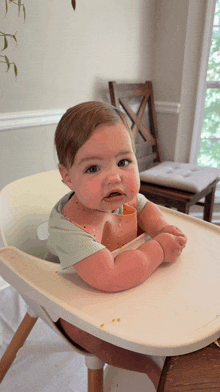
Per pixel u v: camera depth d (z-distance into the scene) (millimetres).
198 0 1713
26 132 1407
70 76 1524
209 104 2039
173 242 554
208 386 321
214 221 2240
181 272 542
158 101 2033
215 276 533
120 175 486
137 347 380
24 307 1355
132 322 416
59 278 510
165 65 1937
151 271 517
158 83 2002
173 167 1805
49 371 1070
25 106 1368
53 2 1343
